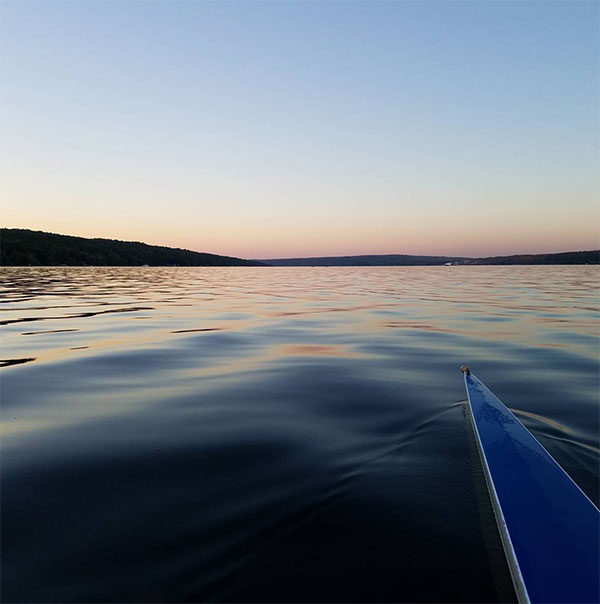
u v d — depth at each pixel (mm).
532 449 3229
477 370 6023
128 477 2873
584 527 2287
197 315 11734
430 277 38531
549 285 25203
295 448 3359
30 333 8625
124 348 7293
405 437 3586
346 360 6582
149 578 1950
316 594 1863
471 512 2461
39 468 2988
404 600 1836
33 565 2035
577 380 5523
